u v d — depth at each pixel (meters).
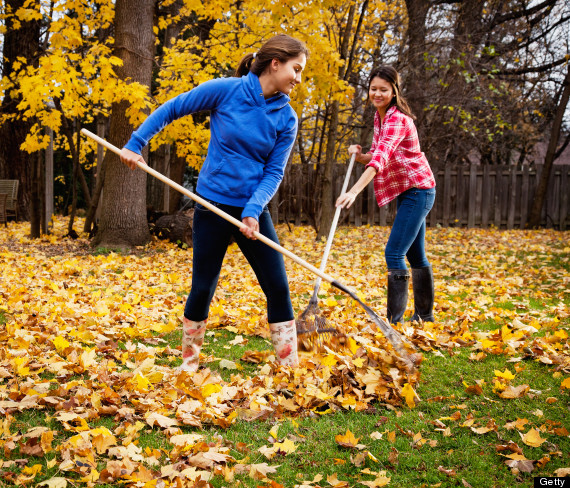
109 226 8.84
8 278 5.97
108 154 8.78
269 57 2.78
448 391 3.04
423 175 4.01
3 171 14.07
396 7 13.77
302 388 2.85
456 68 13.04
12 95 7.61
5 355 3.30
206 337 4.06
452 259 8.42
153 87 14.29
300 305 5.09
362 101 13.40
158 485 2.01
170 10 9.74
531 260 8.27
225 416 2.68
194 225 3.00
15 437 2.31
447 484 2.14
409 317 4.64
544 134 18.11
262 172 2.93
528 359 3.56
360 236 11.51
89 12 8.14
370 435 2.49
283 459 2.31
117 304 4.81
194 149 9.28
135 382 2.91
